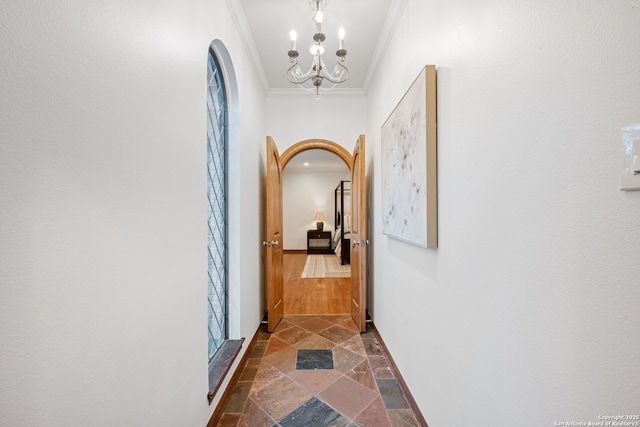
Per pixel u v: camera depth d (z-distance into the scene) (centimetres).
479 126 98
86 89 68
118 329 79
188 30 124
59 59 60
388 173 209
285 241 859
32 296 55
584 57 60
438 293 132
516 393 81
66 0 62
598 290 57
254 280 261
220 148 206
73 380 64
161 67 101
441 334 128
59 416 61
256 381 196
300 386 190
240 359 208
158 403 98
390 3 196
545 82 70
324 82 317
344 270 579
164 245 103
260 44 247
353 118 340
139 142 89
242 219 221
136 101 87
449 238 121
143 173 91
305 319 317
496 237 89
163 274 102
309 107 339
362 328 278
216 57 186
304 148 331
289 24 220
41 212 57
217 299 200
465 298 108
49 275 59
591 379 59
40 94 56
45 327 58
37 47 56
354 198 313
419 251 156
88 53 68
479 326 99
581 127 60
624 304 53
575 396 62
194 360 128
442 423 127
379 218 259
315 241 852
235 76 202
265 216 319
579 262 61
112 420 76
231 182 213
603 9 56
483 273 96
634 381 52
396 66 203
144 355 90
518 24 79
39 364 57
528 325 76
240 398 178
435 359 135
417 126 144
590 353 59
